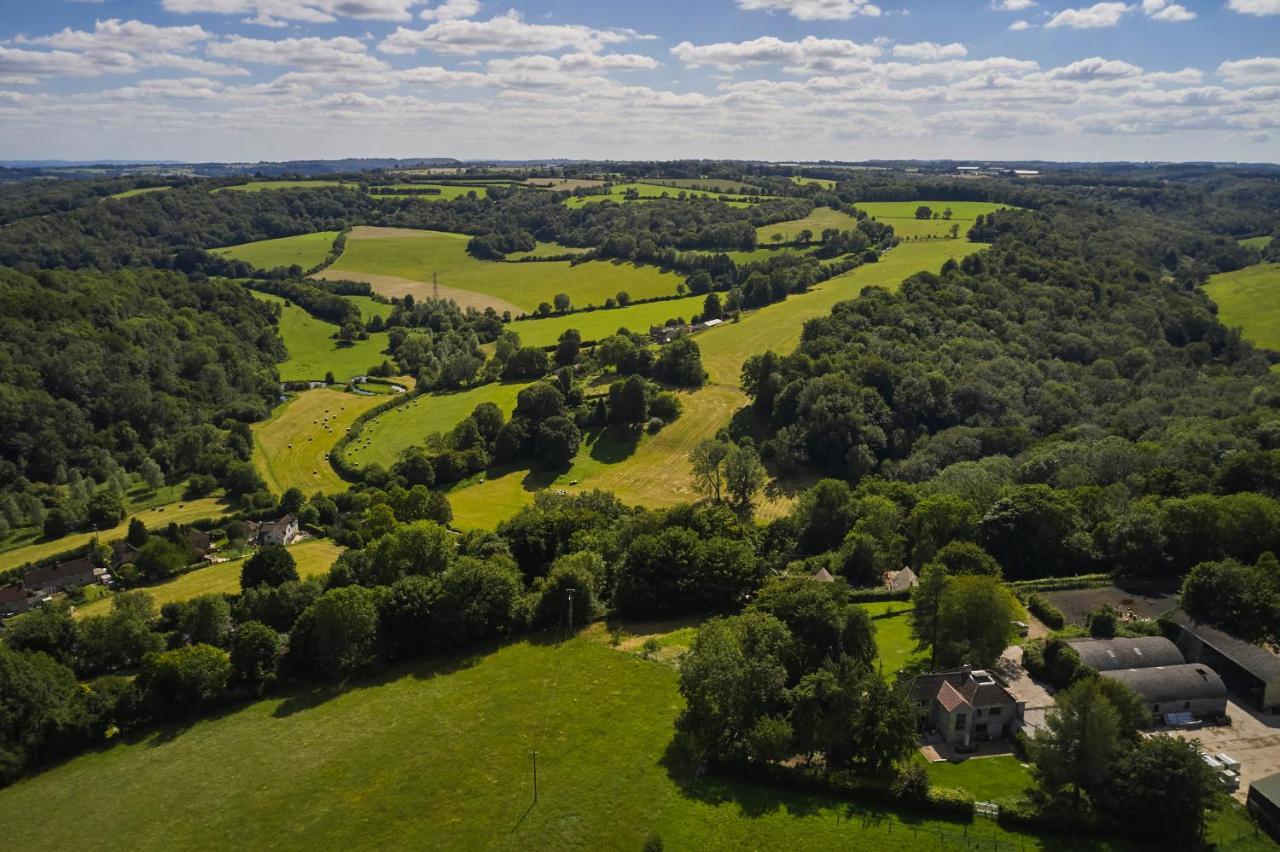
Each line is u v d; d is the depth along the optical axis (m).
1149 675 70.62
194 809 67.62
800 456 148.38
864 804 62.41
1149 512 97.31
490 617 93.31
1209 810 58.56
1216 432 125.75
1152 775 57.16
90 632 94.31
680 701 78.25
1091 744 58.16
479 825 63.50
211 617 95.06
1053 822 58.44
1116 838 57.69
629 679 82.62
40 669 81.38
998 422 150.38
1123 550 94.38
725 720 68.19
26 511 148.12
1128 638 76.50
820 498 115.81
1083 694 58.94
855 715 64.62
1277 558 90.31
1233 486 105.88
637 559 96.50
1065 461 123.00
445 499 140.50
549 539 113.06
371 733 76.44
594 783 67.19
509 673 85.31
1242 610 78.62
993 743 68.19
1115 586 92.12
